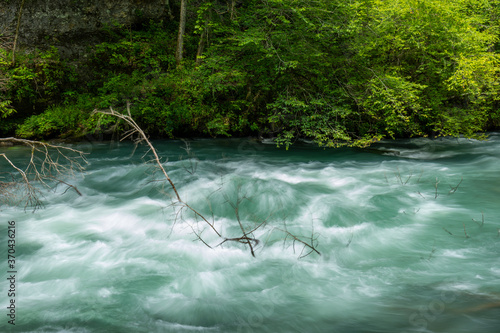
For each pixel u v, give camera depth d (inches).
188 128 565.0
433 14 480.1
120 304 149.9
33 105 551.5
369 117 555.8
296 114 510.9
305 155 481.7
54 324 135.9
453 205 269.7
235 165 417.1
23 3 556.1
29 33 592.1
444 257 186.7
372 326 131.2
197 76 525.3
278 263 185.5
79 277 172.1
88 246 205.8
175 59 638.5
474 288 154.0
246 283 166.7
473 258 184.9
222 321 138.1
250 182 306.5
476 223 232.8
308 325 133.8
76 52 617.6
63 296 155.9
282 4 464.4
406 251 195.9
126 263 186.1
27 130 508.7
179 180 335.6
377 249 199.0
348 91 514.6
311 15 479.8
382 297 150.9
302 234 219.5
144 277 171.9
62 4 610.5
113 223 240.7
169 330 132.6
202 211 261.6
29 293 158.6
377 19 513.7
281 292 158.2
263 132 572.1
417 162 438.3
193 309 145.7
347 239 212.1
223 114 573.9
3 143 497.7
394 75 511.5
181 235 221.0
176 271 178.2
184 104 558.3
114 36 646.5
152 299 153.6
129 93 566.9
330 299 151.3
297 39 507.2
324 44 505.0
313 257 191.2
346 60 510.3
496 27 580.1
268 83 524.7
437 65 539.2
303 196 291.6
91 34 631.8
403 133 598.2
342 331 129.5
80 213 259.1
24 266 182.2
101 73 619.5
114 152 479.5
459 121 531.5
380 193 300.7
